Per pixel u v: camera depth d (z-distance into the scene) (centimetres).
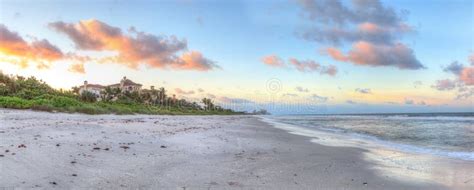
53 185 727
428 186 895
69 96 6438
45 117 2917
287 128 3722
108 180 802
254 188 810
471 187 891
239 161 1160
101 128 1962
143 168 952
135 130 2061
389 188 866
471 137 2480
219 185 823
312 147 1714
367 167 1141
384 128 3819
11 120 2275
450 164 1234
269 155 1343
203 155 1253
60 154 1027
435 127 3947
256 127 3744
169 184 809
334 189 834
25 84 5641
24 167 838
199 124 3775
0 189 674
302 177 948
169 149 1340
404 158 1382
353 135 2703
